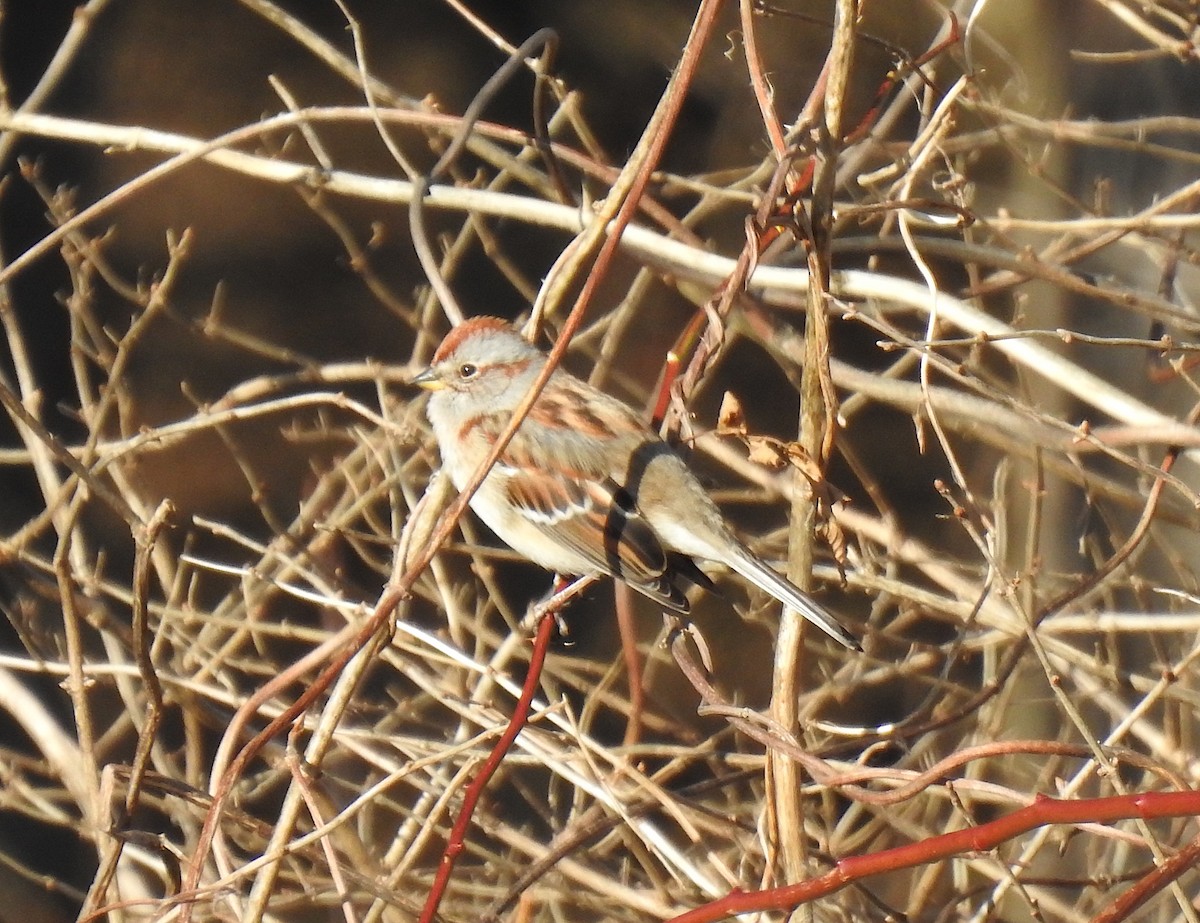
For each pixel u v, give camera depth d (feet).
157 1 71.72
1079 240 36.73
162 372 63.21
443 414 30.40
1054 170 40.32
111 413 49.06
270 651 43.19
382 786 23.25
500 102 74.54
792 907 18.92
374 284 39.22
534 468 28.94
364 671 24.21
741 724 21.71
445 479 26.13
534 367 30.01
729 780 28.40
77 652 25.96
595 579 29.30
